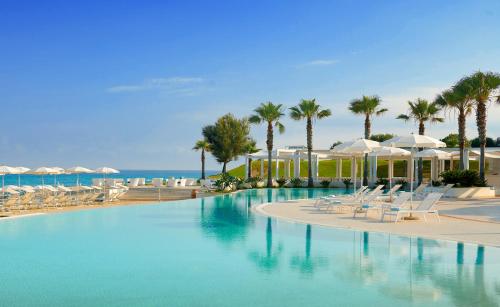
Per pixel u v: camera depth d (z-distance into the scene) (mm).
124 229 13625
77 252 10172
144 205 21594
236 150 55344
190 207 20766
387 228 13633
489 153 37656
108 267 8750
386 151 23844
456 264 9031
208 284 7582
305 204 22234
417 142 17578
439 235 12312
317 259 9477
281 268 8672
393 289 7297
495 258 9547
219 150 54750
